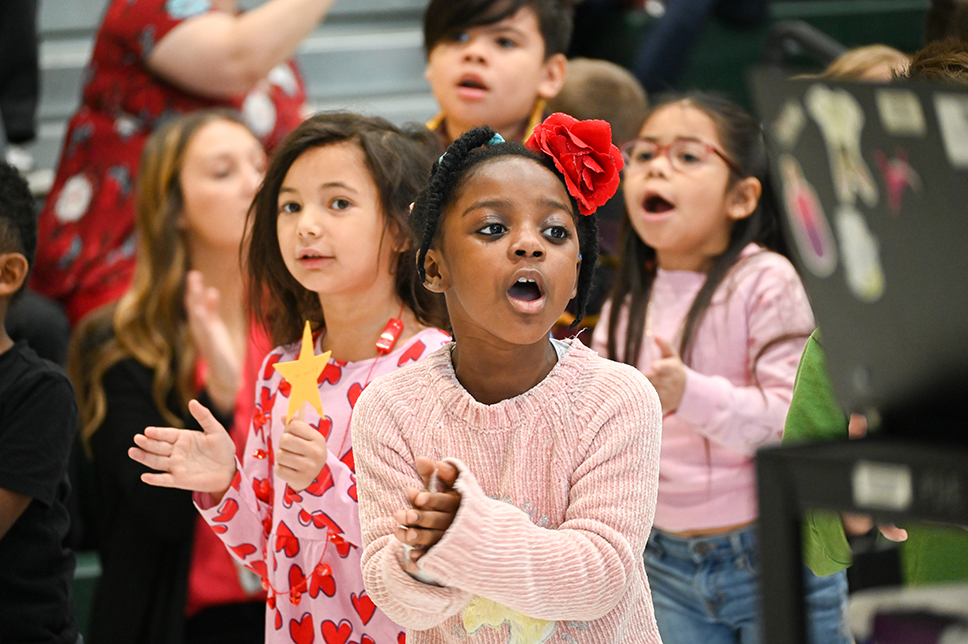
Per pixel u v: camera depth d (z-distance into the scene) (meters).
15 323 8.89
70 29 14.14
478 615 3.93
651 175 7.25
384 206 5.50
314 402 4.91
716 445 6.81
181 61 10.12
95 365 8.20
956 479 2.41
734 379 6.98
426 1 15.02
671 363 6.50
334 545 5.16
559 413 4.04
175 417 8.09
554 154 4.04
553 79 8.55
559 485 3.99
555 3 8.41
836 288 2.73
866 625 4.11
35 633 5.75
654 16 12.87
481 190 3.88
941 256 2.54
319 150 5.50
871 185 2.62
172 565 7.64
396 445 4.11
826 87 2.65
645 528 3.94
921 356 2.64
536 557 3.58
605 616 3.98
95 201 10.14
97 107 10.38
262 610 8.30
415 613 3.78
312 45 14.06
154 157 8.66
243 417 8.32
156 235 8.55
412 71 14.27
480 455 4.03
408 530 3.46
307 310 5.86
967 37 5.90
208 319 7.86
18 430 5.71
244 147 8.83
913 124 2.53
